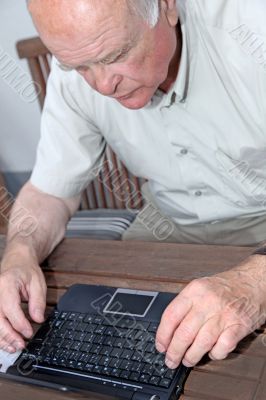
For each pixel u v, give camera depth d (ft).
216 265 2.78
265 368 2.14
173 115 3.47
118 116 3.64
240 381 2.11
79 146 3.83
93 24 2.26
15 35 6.73
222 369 2.18
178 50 3.11
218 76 3.24
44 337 2.55
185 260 2.88
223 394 2.07
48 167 3.79
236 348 2.27
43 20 2.32
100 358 2.33
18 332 2.63
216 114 3.38
